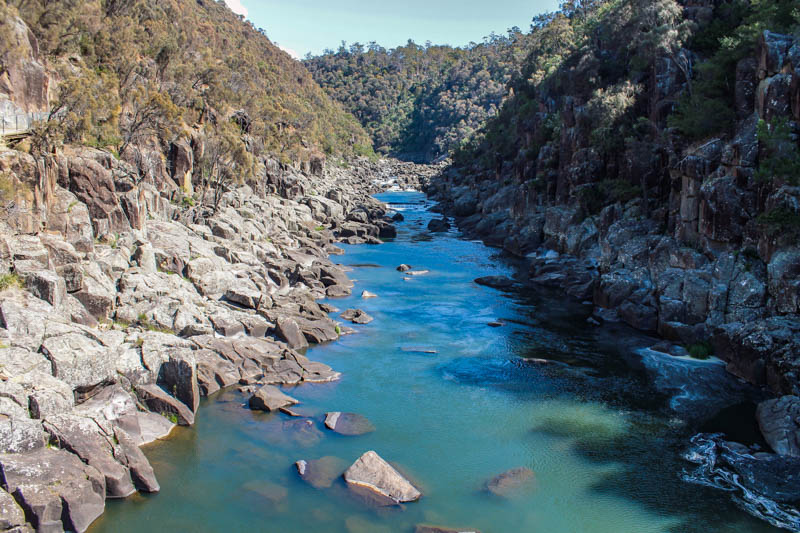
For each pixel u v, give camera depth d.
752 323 33.09
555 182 73.88
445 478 22.92
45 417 20.52
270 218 72.00
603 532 19.89
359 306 46.25
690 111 46.50
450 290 52.12
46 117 42.66
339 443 25.17
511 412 28.48
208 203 66.00
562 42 109.94
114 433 21.95
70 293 29.88
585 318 43.88
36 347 23.81
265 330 35.91
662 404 29.48
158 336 28.77
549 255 64.12
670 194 48.22
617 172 61.53
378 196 143.88
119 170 41.78
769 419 26.31
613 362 35.03
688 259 40.44
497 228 81.31
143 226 42.22
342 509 20.69
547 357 35.75
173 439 24.92
